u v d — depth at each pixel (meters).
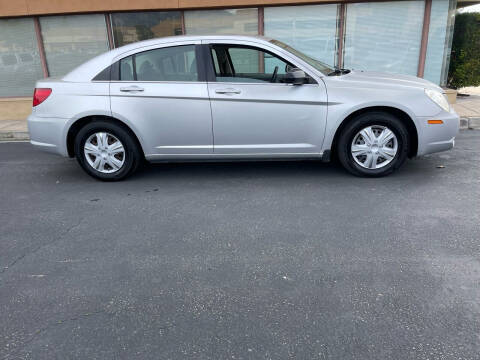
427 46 9.05
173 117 4.91
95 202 4.62
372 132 4.86
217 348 2.32
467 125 7.79
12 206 4.61
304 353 2.26
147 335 2.45
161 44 4.92
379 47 9.18
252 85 4.80
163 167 5.90
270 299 2.74
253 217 4.04
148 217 4.14
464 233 3.54
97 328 2.52
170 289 2.89
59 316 2.65
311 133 4.87
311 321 2.51
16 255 3.46
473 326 2.42
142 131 4.97
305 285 2.88
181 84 4.86
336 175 5.19
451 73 10.81
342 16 8.98
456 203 4.18
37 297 2.85
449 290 2.76
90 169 5.25
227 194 4.70
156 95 4.86
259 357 2.24
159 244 3.55
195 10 9.23
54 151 5.22
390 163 4.94
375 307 2.62
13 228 4.00
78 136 5.12
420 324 2.45
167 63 4.92
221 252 3.37
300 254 3.29
